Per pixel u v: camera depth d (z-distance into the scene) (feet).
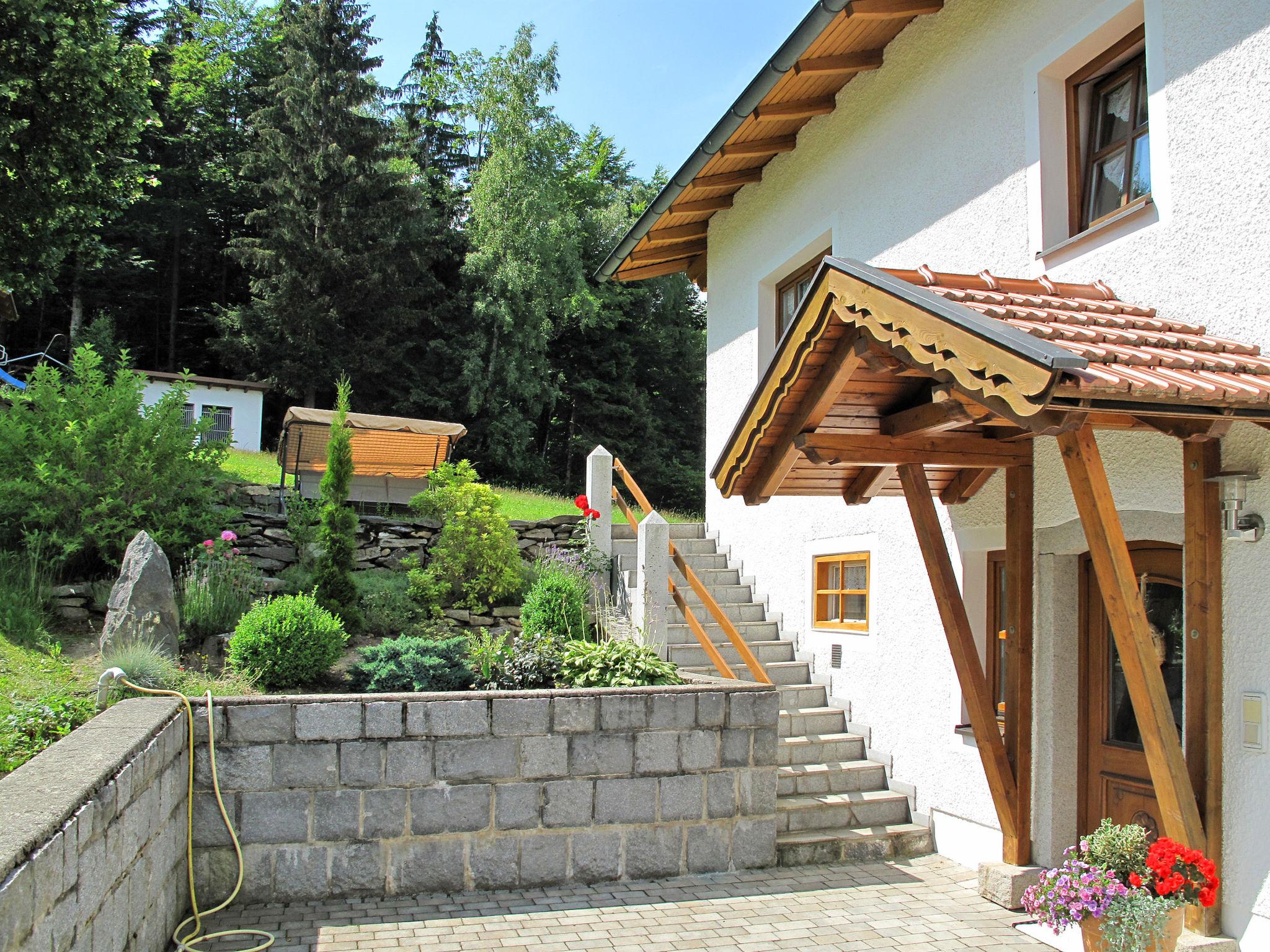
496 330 98.68
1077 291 17.81
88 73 45.98
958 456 18.65
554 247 102.58
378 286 96.58
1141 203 18.04
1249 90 15.88
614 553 35.58
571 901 18.95
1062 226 20.94
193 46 114.01
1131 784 18.63
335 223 96.32
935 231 24.84
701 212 38.24
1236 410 13.07
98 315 100.17
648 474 111.04
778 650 30.66
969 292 15.67
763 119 30.12
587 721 20.13
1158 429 14.76
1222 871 15.10
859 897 19.62
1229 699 15.29
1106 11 19.24
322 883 18.52
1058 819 19.76
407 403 99.35
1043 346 11.44
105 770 11.91
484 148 125.39
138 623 22.29
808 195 31.86
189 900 17.67
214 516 32.19
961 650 18.49
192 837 17.89
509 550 34.81
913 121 26.03
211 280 111.34
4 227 47.47
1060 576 20.10
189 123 108.27
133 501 30.35
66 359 91.04
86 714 17.80
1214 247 16.43
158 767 15.29
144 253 105.50
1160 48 17.81
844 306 15.52
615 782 20.27
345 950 16.11
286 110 99.25
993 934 17.49
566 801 19.92
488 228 103.24
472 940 16.70
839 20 25.16
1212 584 15.24
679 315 122.21
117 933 12.57
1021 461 19.12
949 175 24.38
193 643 26.12
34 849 9.26
